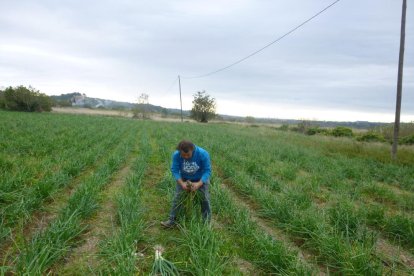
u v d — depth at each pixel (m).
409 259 5.62
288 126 47.75
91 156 11.72
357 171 12.70
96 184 7.90
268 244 5.12
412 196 9.55
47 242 4.82
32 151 11.98
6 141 13.43
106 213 6.82
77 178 9.41
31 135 16.17
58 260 4.75
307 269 4.51
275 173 12.04
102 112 83.31
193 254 4.65
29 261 4.26
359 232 5.95
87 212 6.27
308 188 9.86
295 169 12.50
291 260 4.86
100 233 5.79
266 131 39.94
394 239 6.22
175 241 5.61
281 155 16.31
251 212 7.46
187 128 34.34
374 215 7.15
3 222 5.68
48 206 6.86
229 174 10.55
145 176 10.34
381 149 19.50
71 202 6.39
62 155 11.27
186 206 5.96
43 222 6.11
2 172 8.21
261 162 13.56
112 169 10.40
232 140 22.45
